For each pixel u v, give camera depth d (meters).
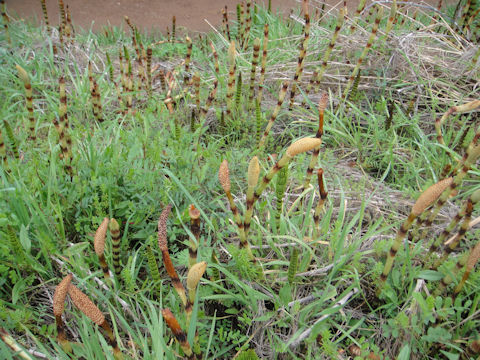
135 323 2.05
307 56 4.64
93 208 2.62
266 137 3.38
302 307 2.17
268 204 2.53
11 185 2.57
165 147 3.16
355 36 4.56
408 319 1.96
